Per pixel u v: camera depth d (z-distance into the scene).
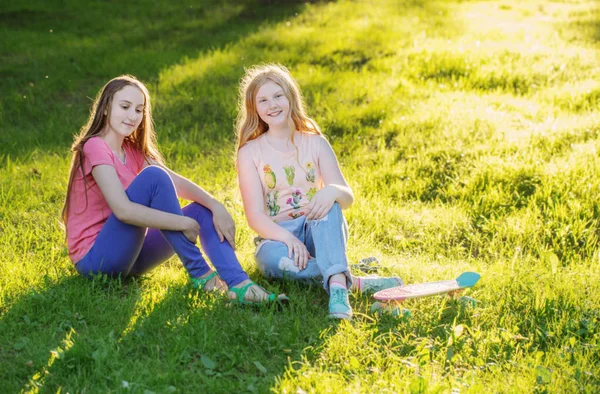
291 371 3.03
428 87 8.36
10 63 9.84
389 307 3.63
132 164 3.95
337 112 7.47
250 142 4.04
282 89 3.93
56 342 3.19
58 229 4.80
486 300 3.83
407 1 13.29
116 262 3.70
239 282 3.61
